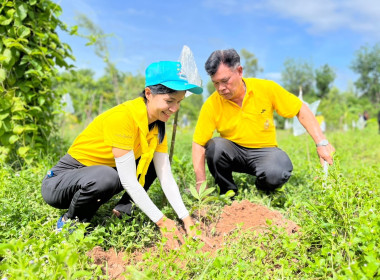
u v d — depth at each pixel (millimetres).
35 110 4250
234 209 2938
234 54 2840
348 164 5730
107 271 2033
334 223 2246
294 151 6938
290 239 2254
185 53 2471
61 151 4652
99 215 2873
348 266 1785
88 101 14516
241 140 3398
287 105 3246
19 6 4031
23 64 4195
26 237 2203
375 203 2393
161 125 2537
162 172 2658
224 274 1979
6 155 4020
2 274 1955
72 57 4672
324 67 50594
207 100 3338
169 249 2359
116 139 2283
